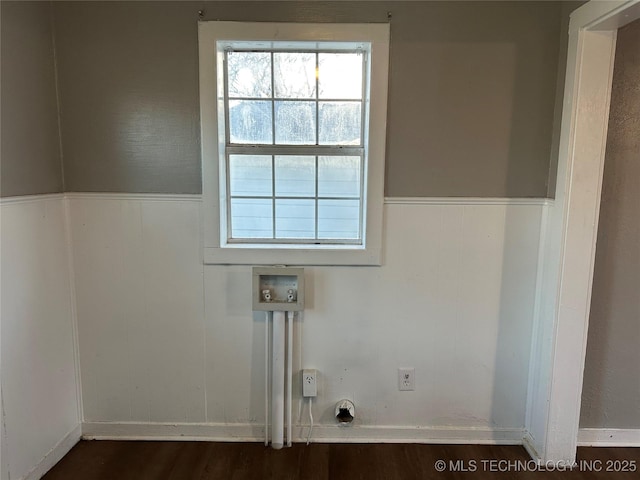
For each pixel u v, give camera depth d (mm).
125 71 1995
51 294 1990
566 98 1865
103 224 2096
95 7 1956
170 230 2100
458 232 2092
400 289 2135
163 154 2049
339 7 1946
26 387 1843
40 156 1903
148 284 2141
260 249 2100
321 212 2180
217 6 1945
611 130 1941
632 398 2166
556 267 1940
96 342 2180
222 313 2162
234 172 2150
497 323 2156
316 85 2096
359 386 2209
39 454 1932
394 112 2010
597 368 2139
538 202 2064
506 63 1979
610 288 2064
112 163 2057
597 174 1845
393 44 1969
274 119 2119
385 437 2230
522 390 2201
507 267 2113
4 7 1689
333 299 2141
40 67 1898
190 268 2127
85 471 2006
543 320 2057
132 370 2203
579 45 1781
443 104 2006
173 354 2193
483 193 2064
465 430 2229
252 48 2043
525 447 2197
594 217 1869
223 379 2213
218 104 2016
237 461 2092
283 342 2123
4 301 1715
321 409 2227
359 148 2121
